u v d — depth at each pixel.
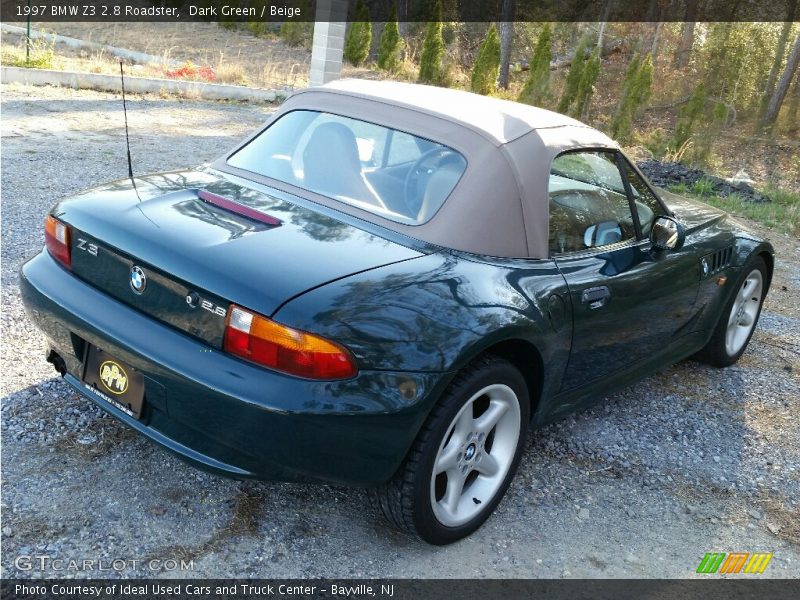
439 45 24.17
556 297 2.93
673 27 42.22
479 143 3.04
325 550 2.74
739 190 12.77
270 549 2.69
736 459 3.86
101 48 18.52
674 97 35.00
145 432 2.56
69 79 12.51
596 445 3.79
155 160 8.45
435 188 2.95
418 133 3.13
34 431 3.14
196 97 13.98
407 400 2.40
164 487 2.92
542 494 3.31
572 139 3.36
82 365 2.78
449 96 3.50
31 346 3.83
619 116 20.17
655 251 3.65
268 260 2.48
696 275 3.99
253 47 23.69
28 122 9.55
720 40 37.22
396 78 23.97
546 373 3.02
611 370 3.60
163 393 2.44
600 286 3.18
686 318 4.11
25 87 11.84
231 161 3.40
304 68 21.19
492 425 2.86
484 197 2.91
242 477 2.43
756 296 4.98
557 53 39.41
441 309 2.53
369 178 3.06
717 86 36.12
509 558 2.86
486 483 2.98
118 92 13.00
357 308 2.38
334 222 2.84
